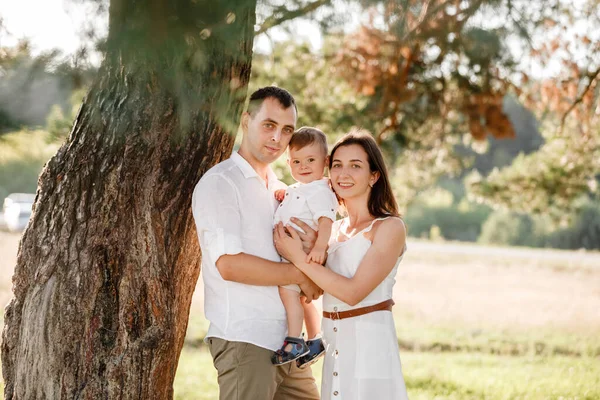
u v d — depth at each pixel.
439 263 21.77
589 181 10.73
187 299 3.58
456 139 9.95
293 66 8.68
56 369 3.12
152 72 3.14
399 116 8.80
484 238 33.66
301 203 3.39
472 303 14.05
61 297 3.14
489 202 11.17
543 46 7.11
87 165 3.22
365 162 3.41
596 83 8.25
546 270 20.89
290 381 3.42
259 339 3.11
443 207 37.38
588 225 31.42
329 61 8.42
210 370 7.14
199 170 3.40
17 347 3.25
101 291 3.18
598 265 22.48
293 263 3.22
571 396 5.95
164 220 3.30
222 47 2.99
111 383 3.13
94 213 3.20
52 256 3.18
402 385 3.27
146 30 2.30
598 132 9.81
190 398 5.80
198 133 3.35
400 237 3.29
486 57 6.70
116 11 2.35
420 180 10.91
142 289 3.21
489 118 8.03
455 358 8.38
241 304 3.12
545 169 10.71
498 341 10.06
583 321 12.09
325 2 2.96
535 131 28.38
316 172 3.57
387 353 3.26
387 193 3.47
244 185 3.24
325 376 3.34
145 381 3.18
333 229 3.65
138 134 3.22
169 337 3.25
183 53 2.63
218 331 3.14
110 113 3.24
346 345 3.26
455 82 7.96
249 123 3.30
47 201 3.24
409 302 13.95
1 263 16.42
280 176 6.16
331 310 3.32
